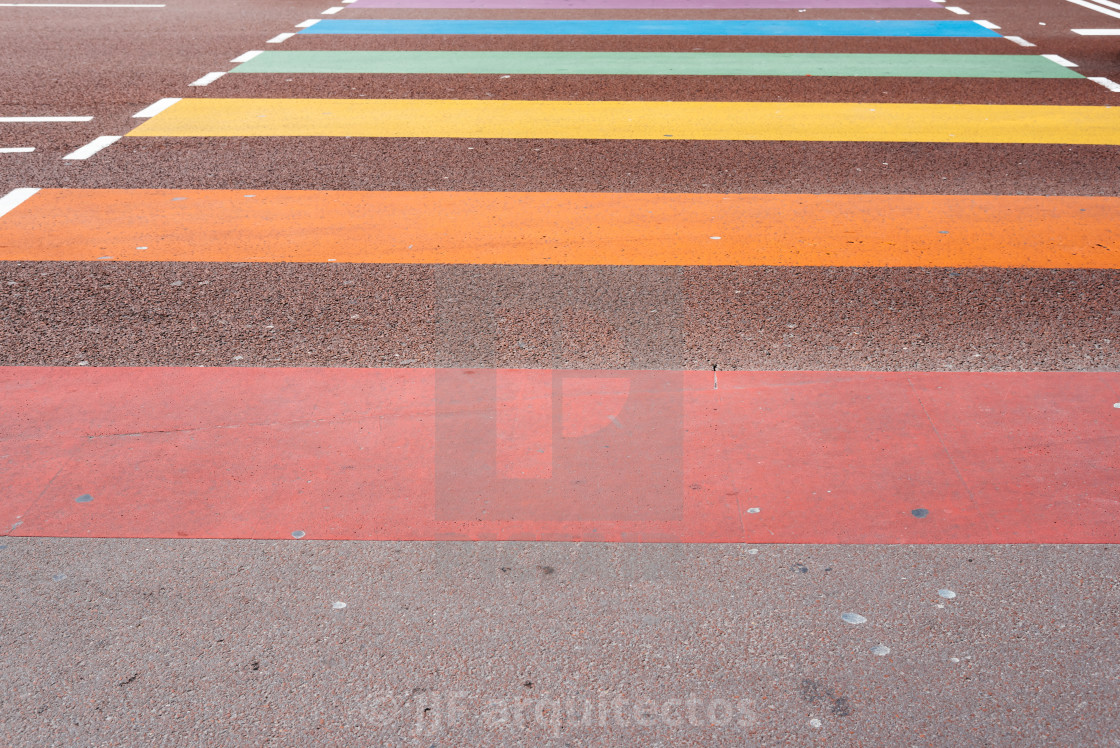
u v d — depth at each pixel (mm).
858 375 4953
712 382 4875
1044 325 5520
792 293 5902
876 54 12320
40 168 8070
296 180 7816
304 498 4008
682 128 9164
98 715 3021
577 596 3482
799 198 7445
